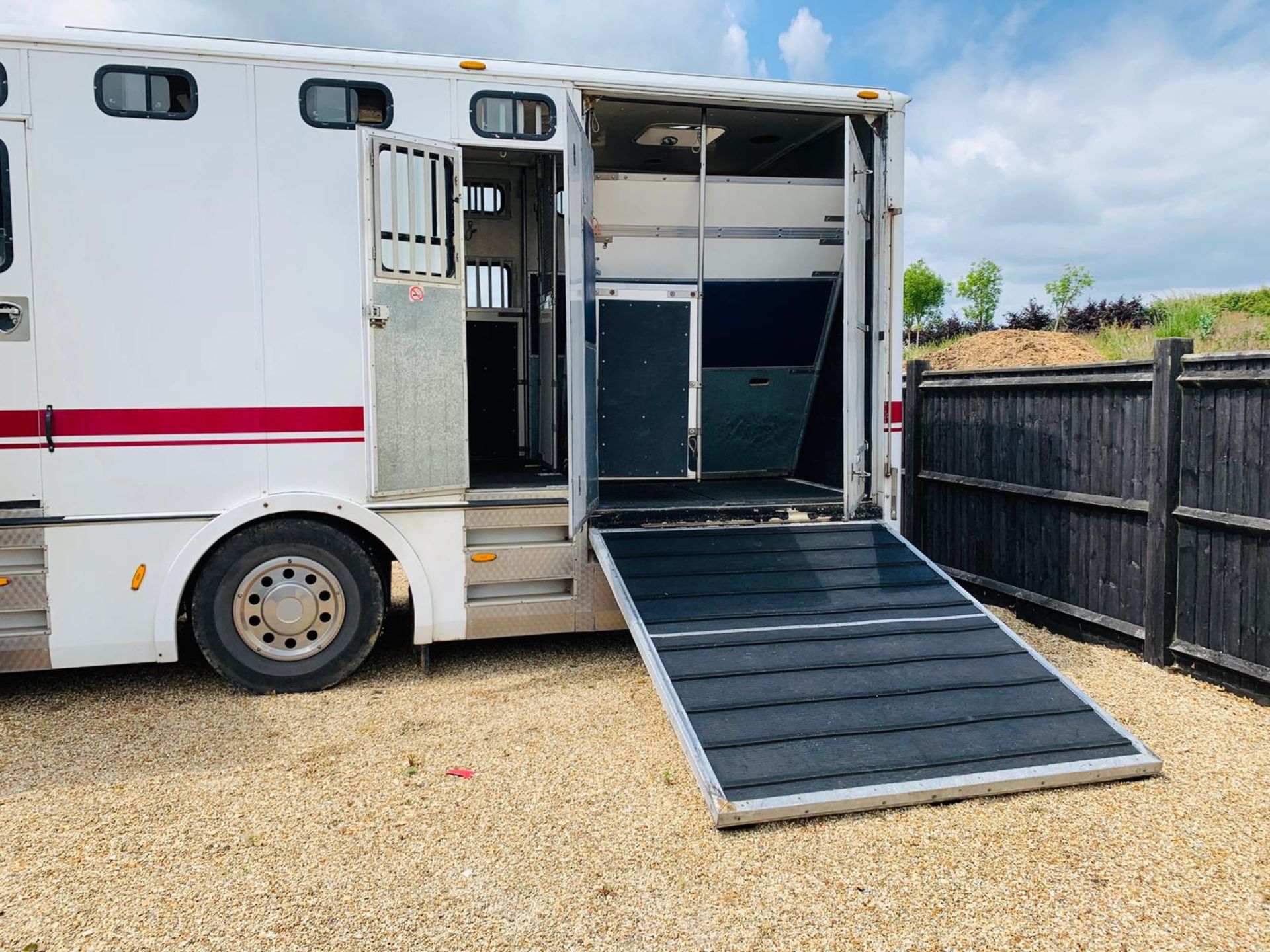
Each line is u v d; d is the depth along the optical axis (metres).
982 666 3.61
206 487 3.95
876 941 2.31
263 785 3.17
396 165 3.94
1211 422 4.09
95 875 2.60
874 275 4.79
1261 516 3.84
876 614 3.93
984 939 2.32
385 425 3.96
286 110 3.95
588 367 4.35
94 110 3.77
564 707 3.93
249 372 3.96
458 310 4.24
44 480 3.81
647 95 4.39
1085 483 4.86
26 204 3.73
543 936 2.33
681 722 3.14
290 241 3.97
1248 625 3.95
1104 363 4.71
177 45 3.83
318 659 4.13
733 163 6.12
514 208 6.22
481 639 4.96
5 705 3.96
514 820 2.93
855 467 4.70
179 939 2.31
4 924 2.36
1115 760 3.16
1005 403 5.46
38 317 3.76
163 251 3.86
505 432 6.33
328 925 2.37
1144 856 2.71
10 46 3.69
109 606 3.90
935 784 2.97
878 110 4.68
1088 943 2.31
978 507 5.76
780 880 2.59
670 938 2.32
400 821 2.92
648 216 5.18
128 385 3.85
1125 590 4.63
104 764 3.35
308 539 4.08
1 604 3.81
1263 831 2.86
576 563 4.39
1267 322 10.55
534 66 4.23
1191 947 2.29
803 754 3.05
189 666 4.52
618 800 3.07
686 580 4.05
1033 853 2.73
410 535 4.20
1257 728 3.69
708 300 5.45
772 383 5.86
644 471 5.40
